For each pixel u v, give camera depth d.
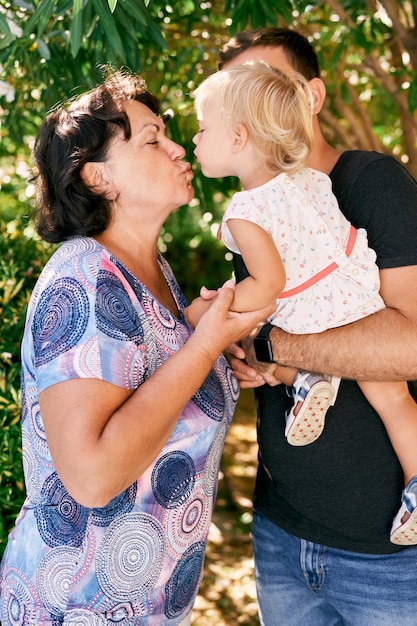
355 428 1.91
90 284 1.55
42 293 1.59
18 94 3.15
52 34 2.75
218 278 8.17
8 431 2.56
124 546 1.60
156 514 1.63
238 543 4.21
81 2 2.26
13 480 2.59
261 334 1.95
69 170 1.66
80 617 1.59
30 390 1.62
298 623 2.15
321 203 1.84
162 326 1.66
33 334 1.58
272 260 1.75
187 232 7.70
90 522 1.57
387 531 1.93
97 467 1.45
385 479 1.91
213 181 3.45
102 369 1.51
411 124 3.80
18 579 1.65
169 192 1.74
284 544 2.08
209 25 3.56
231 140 1.84
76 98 1.81
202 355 1.60
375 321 1.84
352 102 3.96
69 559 1.59
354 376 1.84
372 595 1.95
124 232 1.75
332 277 1.83
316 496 1.96
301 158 1.82
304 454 1.94
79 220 1.70
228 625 3.49
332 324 1.86
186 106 3.46
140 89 1.81
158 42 2.74
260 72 1.83
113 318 1.55
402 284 1.83
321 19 3.69
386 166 1.88
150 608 1.66
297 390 1.86
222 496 4.73
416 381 2.02
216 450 1.78
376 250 1.86
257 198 1.79
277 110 1.80
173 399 1.53
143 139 1.70
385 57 4.36
